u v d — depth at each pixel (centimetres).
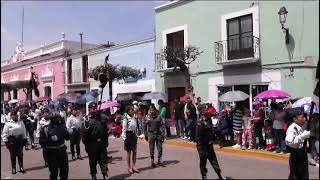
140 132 1892
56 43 3547
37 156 1523
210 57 2112
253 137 1449
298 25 1734
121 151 1582
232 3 1998
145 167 1242
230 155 1413
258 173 1027
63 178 1016
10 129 1209
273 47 1827
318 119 950
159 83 2438
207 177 1034
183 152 1508
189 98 1739
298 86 1736
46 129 1004
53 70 3575
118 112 2106
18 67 4222
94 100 2280
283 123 1321
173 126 2050
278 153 1330
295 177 860
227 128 1510
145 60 2548
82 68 3161
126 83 2675
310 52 1695
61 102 2531
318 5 1669
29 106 2106
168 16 2359
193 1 2205
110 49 2833
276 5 1809
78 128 1405
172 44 2355
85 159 1421
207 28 2127
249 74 1928
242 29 1959
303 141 853
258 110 1442
